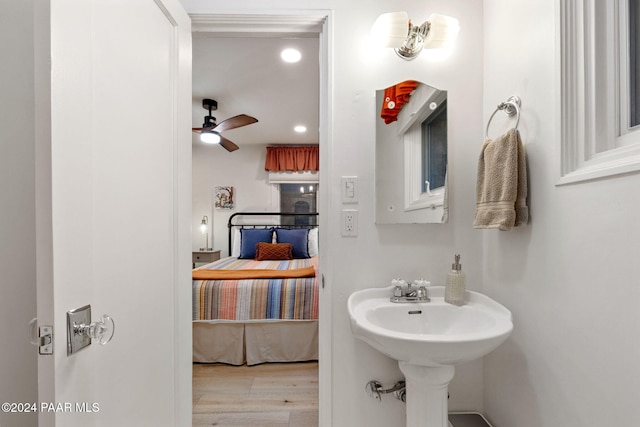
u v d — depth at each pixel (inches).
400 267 54.9
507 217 41.6
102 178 30.3
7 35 28.6
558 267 37.1
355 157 54.6
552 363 38.2
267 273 103.5
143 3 37.8
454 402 55.1
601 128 33.8
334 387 54.1
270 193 187.2
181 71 47.4
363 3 54.4
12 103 28.8
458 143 55.4
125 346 34.1
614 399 29.7
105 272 30.6
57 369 24.0
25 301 29.6
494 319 43.8
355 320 42.6
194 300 94.7
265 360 96.4
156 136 40.8
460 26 55.3
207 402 75.4
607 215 30.5
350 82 54.4
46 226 23.5
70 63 25.5
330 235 54.4
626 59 32.7
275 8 53.4
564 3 35.8
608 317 30.3
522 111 44.1
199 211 186.2
